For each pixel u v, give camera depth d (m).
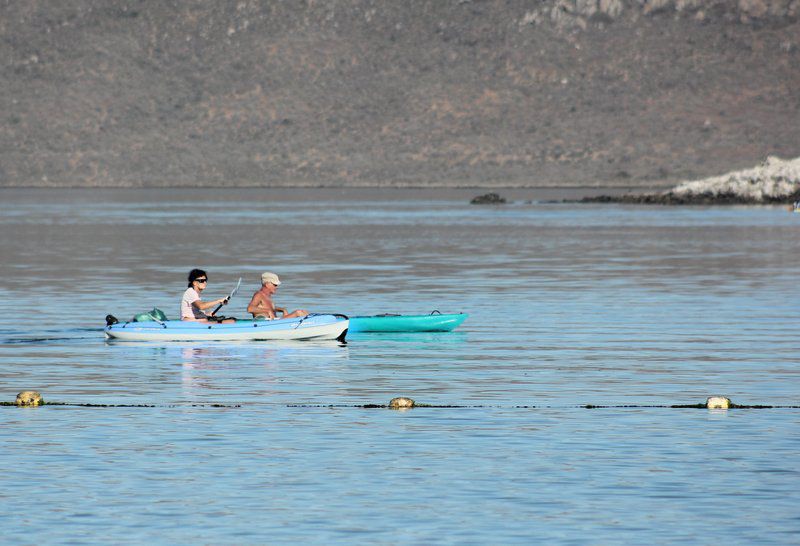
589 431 72.75
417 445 69.00
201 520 54.84
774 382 91.75
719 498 57.88
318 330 115.75
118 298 161.75
